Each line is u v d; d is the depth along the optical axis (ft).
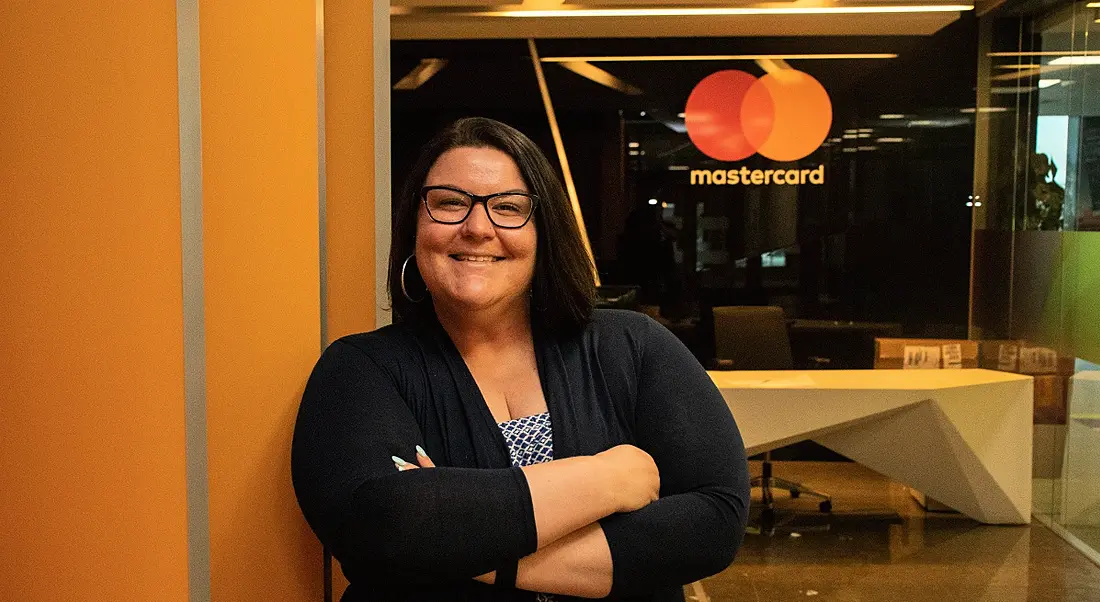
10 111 4.02
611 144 23.54
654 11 20.53
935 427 16.48
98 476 4.09
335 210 5.46
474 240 4.35
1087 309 16.48
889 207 22.98
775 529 17.22
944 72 22.52
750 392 16.28
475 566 3.77
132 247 4.02
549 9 20.59
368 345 4.44
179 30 3.94
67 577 4.13
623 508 4.04
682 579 4.14
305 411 4.22
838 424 16.31
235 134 4.56
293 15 4.65
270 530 4.76
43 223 4.05
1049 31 19.62
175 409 4.05
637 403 4.54
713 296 23.61
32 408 4.09
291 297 4.72
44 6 3.98
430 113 23.70
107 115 4.00
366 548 3.76
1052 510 17.67
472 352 4.58
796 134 23.09
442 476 3.81
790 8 20.12
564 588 3.97
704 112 23.26
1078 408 16.76
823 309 23.34
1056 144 18.71
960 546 16.26
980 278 22.63
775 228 23.35
